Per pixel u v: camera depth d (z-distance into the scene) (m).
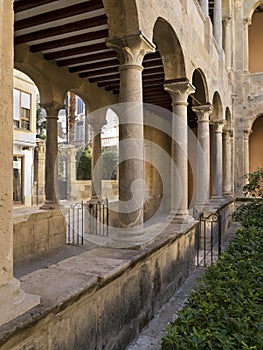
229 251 4.55
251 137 14.36
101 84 8.76
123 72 4.19
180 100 6.30
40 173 18.64
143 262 3.97
